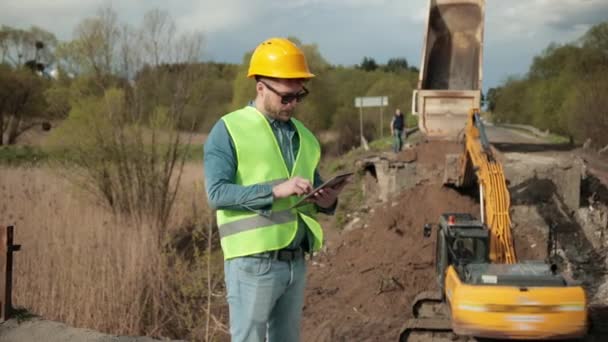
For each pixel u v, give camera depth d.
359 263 18.17
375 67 96.75
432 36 22.33
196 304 11.41
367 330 14.48
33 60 47.38
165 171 19.22
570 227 18.42
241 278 3.68
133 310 10.51
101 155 18.88
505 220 14.01
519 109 69.50
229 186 3.54
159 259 11.77
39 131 45.44
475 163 15.38
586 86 36.59
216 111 25.16
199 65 20.36
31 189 16.62
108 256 11.27
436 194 19.92
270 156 3.71
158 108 19.86
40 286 10.25
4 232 6.86
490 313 11.70
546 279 11.95
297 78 3.66
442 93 21.45
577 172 19.08
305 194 3.56
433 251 18.19
